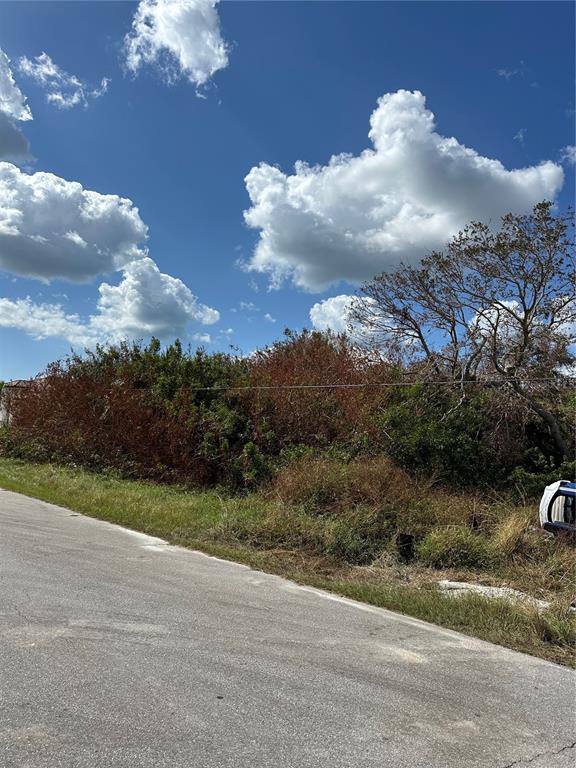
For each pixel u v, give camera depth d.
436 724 3.62
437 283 15.65
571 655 5.14
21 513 10.27
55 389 19.69
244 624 5.27
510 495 12.98
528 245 13.90
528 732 3.60
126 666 4.11
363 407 15.99
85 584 6.11
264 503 11.45
